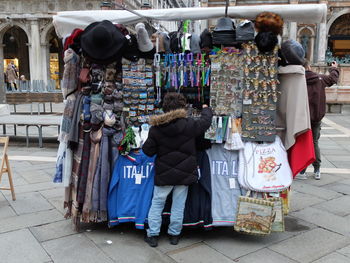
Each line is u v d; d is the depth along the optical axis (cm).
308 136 340
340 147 779
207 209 339
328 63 1614
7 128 1016
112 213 348
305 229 365
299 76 333
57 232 355
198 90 356
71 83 346
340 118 1237
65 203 364
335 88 1358
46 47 2106
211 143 350
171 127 309
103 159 342
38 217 392
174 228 329
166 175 314
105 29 325
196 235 353
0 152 721
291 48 334
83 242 334
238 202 332
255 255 311
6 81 1870
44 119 800
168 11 368
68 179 350
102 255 310
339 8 2339
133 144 343
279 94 353
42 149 751
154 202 327
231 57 338
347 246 328
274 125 342
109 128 344
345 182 530
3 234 349
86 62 350
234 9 356
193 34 355
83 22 386
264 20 330
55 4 1994
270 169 338
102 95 342
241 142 340
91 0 1938
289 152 358
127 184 348
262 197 339
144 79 354
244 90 337
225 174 350
